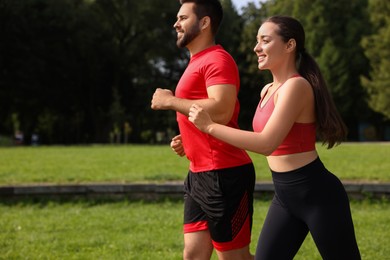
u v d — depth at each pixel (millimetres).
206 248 4133
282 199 3572
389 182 9625
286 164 3496
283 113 3379
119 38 52188
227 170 3939
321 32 47281
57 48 48281
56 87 49938
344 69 46375
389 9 42844
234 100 3875
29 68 46750
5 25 46594
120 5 49438
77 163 14914
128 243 6617
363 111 48156
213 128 3418
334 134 3498
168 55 52938
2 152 21453
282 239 3576
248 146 3346
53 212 8836
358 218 8031
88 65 50688
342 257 3400
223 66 3871
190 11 4027
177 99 3789
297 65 3613
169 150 21594
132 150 22016
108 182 10250
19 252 6219
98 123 52969
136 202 9523
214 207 3969
